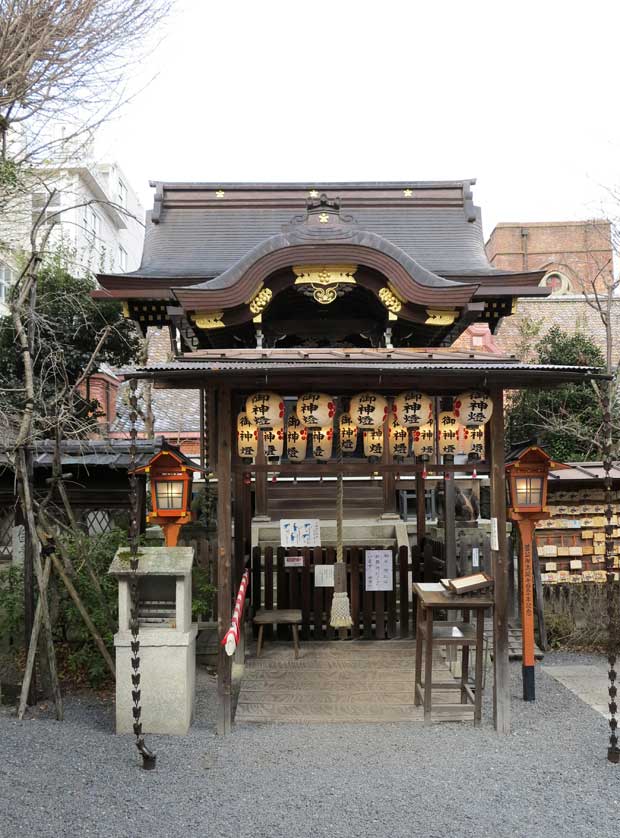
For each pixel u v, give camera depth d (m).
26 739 6.33
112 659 7.91
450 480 9.16
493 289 11.91
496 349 20.64
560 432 13.39
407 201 14.20
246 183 14.27
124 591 6.59
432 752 6.09
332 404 6.76
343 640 9.21
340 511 7.91
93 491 9.01
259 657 8.45
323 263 8.05
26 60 8.02
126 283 11.56
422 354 6.98
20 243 14.03
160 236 13.62
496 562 6.64
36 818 4.86
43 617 7.20
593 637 9.88
